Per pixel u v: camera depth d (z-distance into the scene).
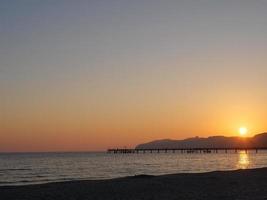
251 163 110.25
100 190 27.09
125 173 69.62
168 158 171.25
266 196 23.86
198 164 106.31
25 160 145.50
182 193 25.59
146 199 23.02
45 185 30.69
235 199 22.59
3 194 24.94
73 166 98.50
